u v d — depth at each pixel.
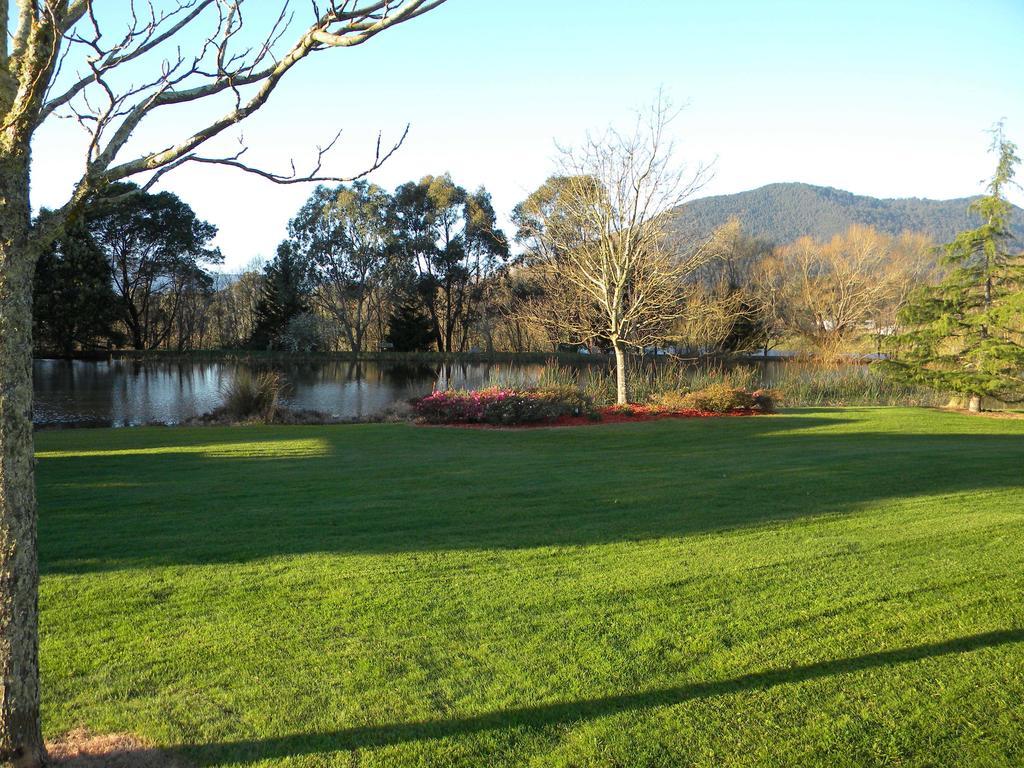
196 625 4.06
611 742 2.91
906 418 16.77
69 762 2.70
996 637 3.87
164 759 2.76
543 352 48.19
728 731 2.99
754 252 49.50
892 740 2.92
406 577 4.89
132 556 5.38
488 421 16.02
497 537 5.99
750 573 4.96
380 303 56.44
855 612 4.23
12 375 2.33
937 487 8.24
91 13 2.40
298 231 51.91
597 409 17.48
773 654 3.69
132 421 20.22
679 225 20.52
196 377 33.12
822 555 5.39
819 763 2.77
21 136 2.28
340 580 4.83
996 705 3.18
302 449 12.02
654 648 3.76
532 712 3.14
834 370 29.41
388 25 2.46
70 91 2.72
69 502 7.43
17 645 2.39
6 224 2.27
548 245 22.19
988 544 5.67
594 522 6.55
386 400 25.95
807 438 13.47
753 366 35.38
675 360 28.03
